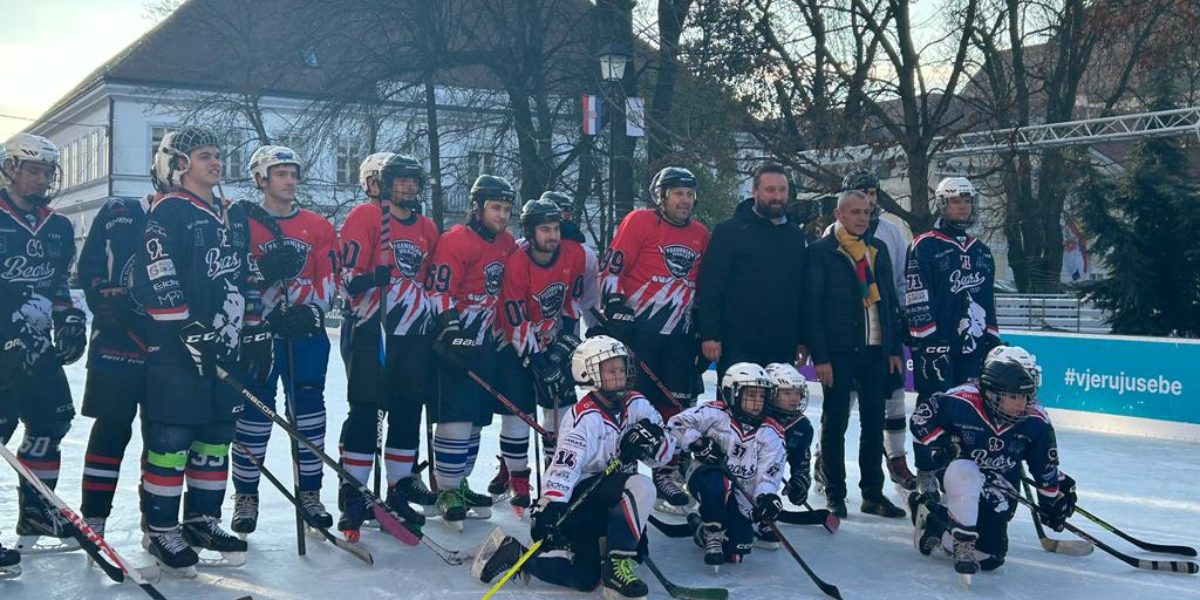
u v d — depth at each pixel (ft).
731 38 62.18
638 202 65.10
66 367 50.98
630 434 13.43
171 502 13.79
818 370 18.34
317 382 16.31
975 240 18.47
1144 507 20.26
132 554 14.88
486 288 17.40
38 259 14.25
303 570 14.37
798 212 20.25
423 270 17.22
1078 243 98.07
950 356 18.25
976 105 71.36
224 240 13.98
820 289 18.39
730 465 15.15
